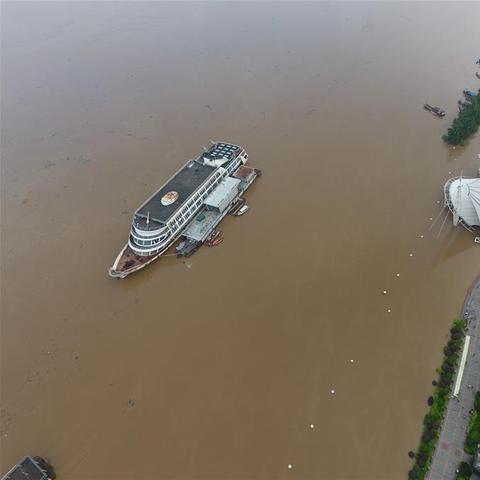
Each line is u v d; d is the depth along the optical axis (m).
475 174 155.88
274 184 160.25
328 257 133.00
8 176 178.62
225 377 106.75
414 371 104.12
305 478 89.06
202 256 137.50
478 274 124.44
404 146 172.12
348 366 106.50
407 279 125.06
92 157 184.25
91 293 130.88
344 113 192.88
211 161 157.38
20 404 106.12
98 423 101.06
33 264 141.25
